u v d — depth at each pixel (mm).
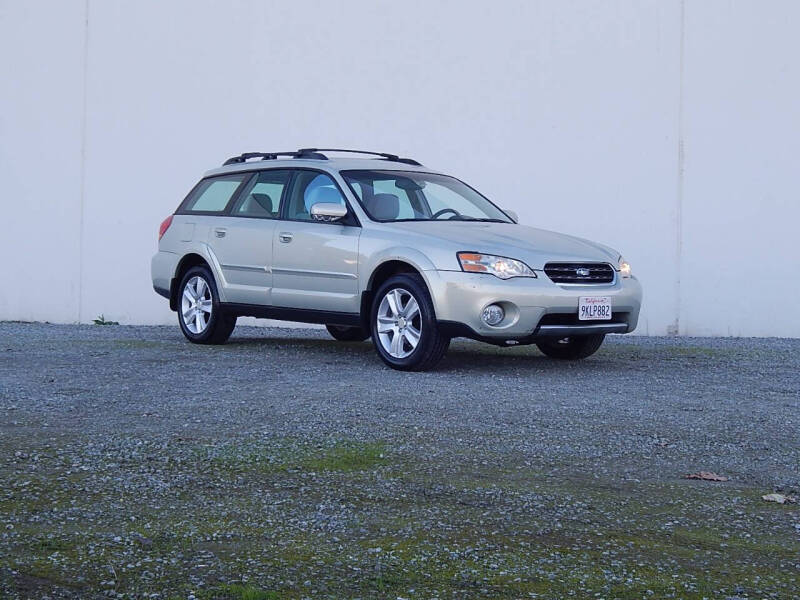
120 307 12734
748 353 9438
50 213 12828
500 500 4094
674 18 11406
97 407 5965
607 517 3900
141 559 3391
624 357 9008
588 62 11672
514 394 6605
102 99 12711
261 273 8898
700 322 11484
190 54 12555
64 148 12805
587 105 11695
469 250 7539
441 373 7629
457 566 3355
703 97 11367
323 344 9969
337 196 8523
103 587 3154
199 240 9523
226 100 12539
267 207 9055
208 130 12562
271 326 12242
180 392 6547
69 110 12789
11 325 12211
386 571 3307
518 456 4840
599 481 4422
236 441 5035
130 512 3889
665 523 3842
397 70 12250
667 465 4738
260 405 6055
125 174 12672
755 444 5211
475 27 12000
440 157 12180
